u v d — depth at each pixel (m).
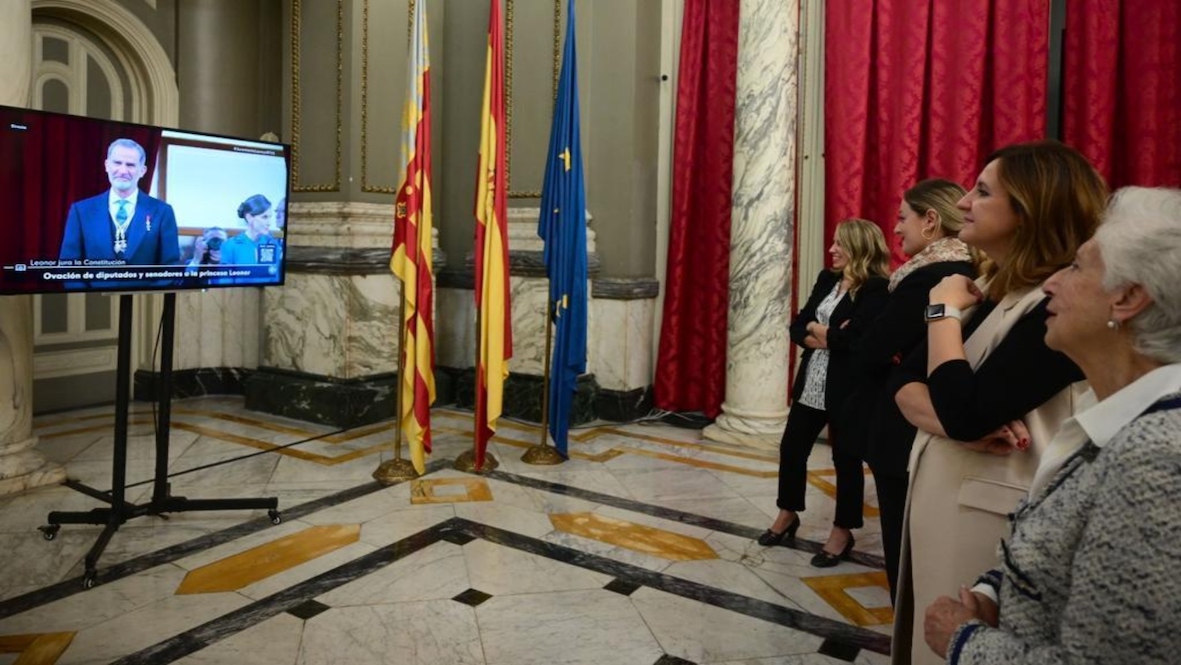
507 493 4.42
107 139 3.37
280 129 6.73
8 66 3.93
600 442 5.63
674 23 6.32
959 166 5.10
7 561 3.34
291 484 4.49
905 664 1.74
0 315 4.16
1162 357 0.98
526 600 3.10
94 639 2.71
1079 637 0.87
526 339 6.24
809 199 5.89
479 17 6.52
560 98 4.98
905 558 1.73
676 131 6.23
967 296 1.65
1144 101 4.61
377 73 6.09
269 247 4.05
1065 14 4.91
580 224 5.00
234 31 6.79
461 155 6.66
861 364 2.31
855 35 5.38
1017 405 1.47
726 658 2.71
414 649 2.70
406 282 4.53
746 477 4.83
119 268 3.45
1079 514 0.97
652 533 3.87
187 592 3.09
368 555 3.50
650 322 6.48
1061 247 1.52
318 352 6.03
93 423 5.82
